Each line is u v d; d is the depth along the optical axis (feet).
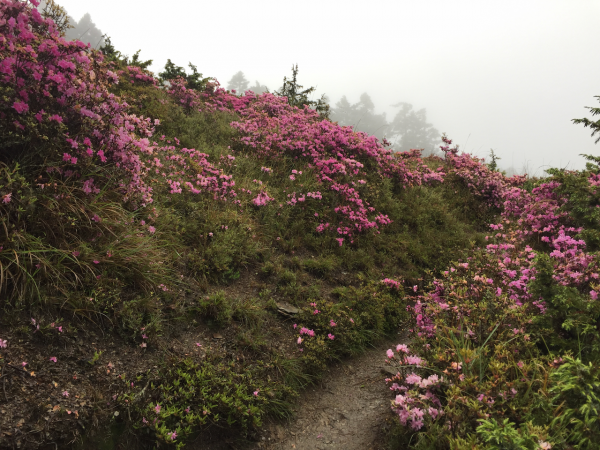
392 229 25.00
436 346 11.20
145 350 10.43
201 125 30.04
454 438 7.95
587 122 20.30
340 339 14.37
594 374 6.91
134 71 32.48
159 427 8.74
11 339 8.30
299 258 19.25
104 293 10.21
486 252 18.21
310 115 40.55
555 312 9.73
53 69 11.07
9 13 10.36
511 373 9.22
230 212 18.70
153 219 14.21
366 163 30.58
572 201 18.88
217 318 12.85
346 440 10.47
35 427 7.29
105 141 12.36
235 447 9.73
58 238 10.23
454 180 34.65
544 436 6.61
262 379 11.73
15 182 9.53
